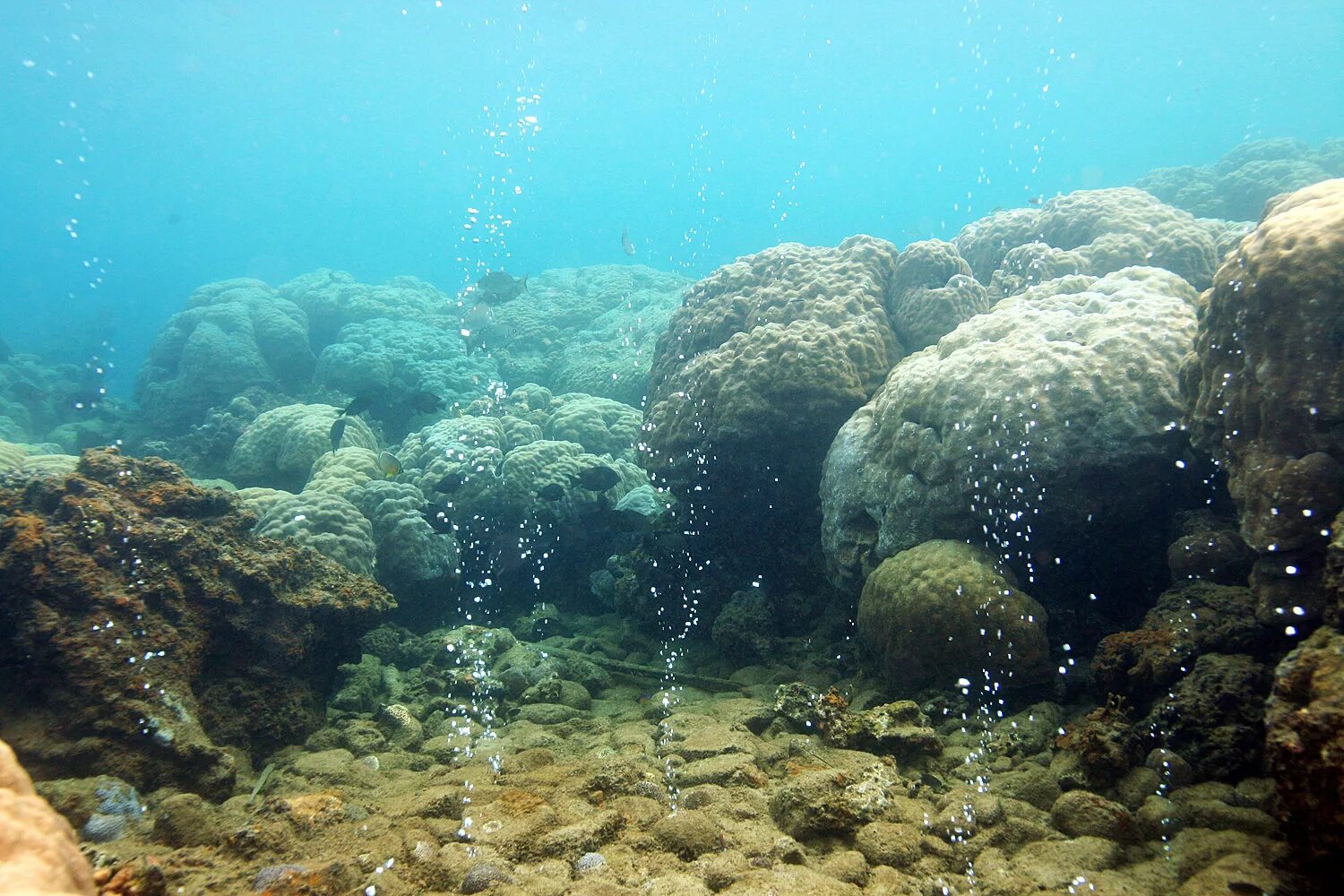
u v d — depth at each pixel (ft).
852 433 20.49
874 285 25.70
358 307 57.72
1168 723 12.30
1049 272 25.04
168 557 15.84
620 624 25.13
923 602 16.07
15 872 3.80
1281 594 11.82
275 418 34.30
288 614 17.07
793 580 23.21
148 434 49.52
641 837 10.84
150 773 12.99
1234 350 13.01
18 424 51.70
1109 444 15.90
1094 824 10.58
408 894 9.49
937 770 13.57
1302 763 8.24
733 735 14.76
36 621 13.28
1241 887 8.62
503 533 27.84
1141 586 17.11
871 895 9.46
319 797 11.91
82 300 250.98
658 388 29.12
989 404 17.24
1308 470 11.34
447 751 15.87
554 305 59.67
